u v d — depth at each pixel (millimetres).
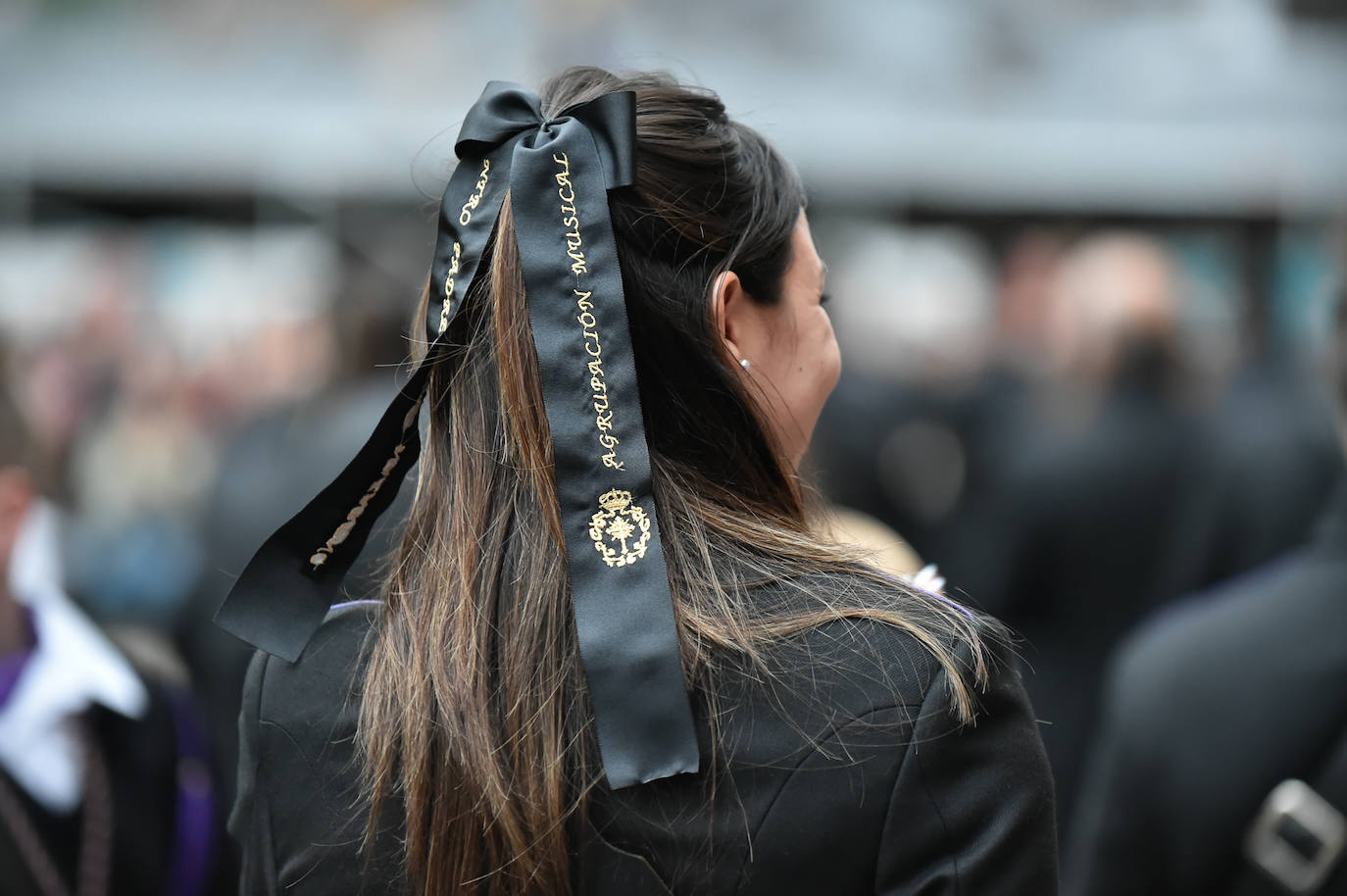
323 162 17438
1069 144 18422
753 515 3066
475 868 2873
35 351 13195
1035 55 18609
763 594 2916
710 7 17953
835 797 2762
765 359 3258
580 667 2857
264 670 3273
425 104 17516
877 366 16562
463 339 3051
